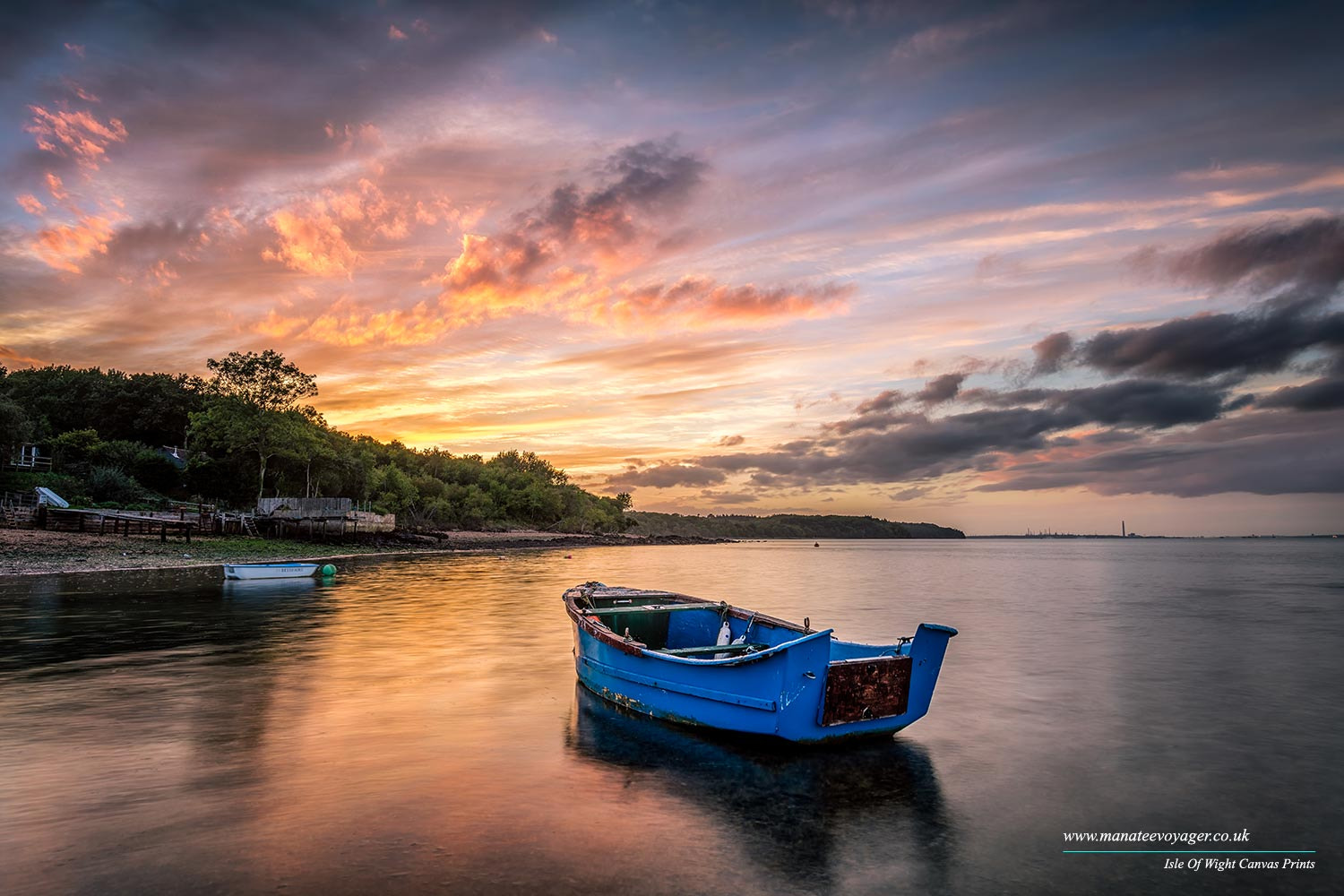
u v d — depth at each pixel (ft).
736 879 20.44
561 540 431.43
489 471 524.11
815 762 30.50
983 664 55.88
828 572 195.21
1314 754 33.35
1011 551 490.90
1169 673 52.42
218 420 215.72
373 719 36.29
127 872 20.06
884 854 22.34
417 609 83.25
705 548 494.59
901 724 32.58
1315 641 68.54
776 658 30.22
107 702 39.17
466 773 28.63
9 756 30.09
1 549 127.95
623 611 46.32
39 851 21.27
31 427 196.03
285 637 61.93
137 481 218.38
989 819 25.31
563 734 34.01
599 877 20.24
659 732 34.40
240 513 203.10
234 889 19.15
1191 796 27.94
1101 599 113.80
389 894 18.98
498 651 55.83
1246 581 163.12
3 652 53.47
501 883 19.71
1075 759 32.22
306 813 24.45
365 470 300.20
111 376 294.87
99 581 107.04
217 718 36.32
